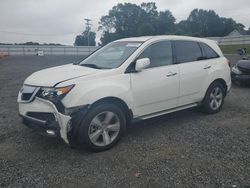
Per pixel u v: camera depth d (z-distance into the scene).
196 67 5.95
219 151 4.53
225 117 6.34
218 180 3.66
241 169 3.94
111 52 5.57
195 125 5.81
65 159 4.30
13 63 25.23
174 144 4.82
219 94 6.62
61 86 4.27
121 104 4.83
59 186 3.57
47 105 4.34
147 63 4.82
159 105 5.38
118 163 4.15
